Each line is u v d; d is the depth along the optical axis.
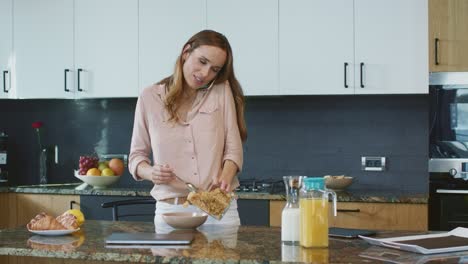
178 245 1.93
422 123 4.15
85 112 4.69
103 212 4.04
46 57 4.37
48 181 4.71
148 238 1.99
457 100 3.76
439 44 3.76
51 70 4.36
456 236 2.00
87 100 4.69
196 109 2.48
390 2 3.86
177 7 4.14
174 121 2.47
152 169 2.39
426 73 3.81
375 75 3.87
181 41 4.14
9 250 1.90
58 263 2.29
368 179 4.22
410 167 4.16
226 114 2.52
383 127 4.20
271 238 2.08
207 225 2.40
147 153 2.59
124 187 4.36
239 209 3.79
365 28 3.88
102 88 4.27
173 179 2.45
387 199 3.65
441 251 1.79
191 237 2.01
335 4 3.92
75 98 4.32
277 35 3.99
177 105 2.49
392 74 3.85
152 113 2.50
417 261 1.67
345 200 3.70
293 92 3.98
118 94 4.24
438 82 3.78
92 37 4.29
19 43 4.42
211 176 2.48
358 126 4.24
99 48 4.27
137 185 4.54
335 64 3.92
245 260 1.69
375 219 3.67
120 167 4.32
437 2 3.76
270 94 4.00
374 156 4.21
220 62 2.41
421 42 3.82
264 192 3.83
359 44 3.89
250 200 3.79
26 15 4.41
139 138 2.55
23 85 4.41
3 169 4.77
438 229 3.76
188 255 1.77
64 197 4.12
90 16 4.29
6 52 4.45
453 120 3.76
